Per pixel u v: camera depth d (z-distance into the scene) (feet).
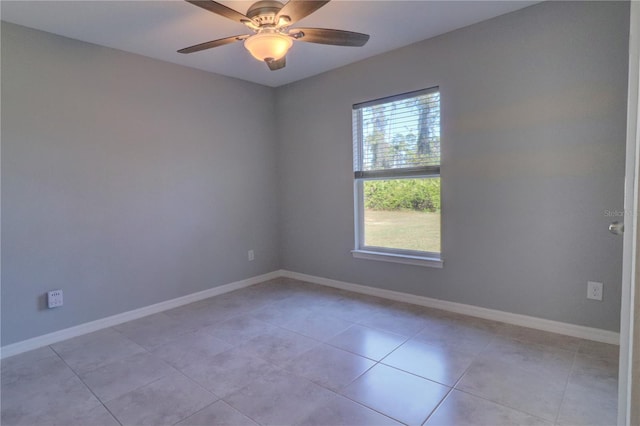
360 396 6.38
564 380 6.64
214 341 8.79
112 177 10.01
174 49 10.09
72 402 6.42
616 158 7.63
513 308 9.15
